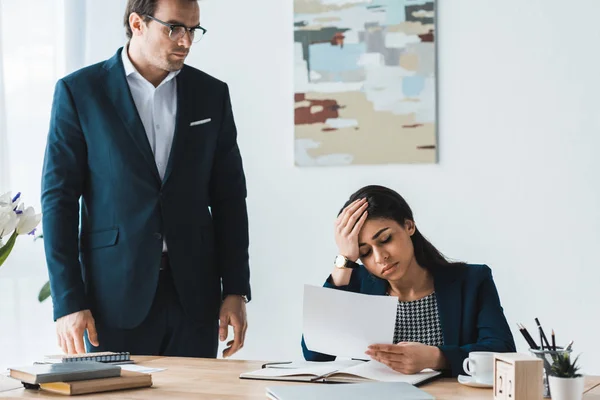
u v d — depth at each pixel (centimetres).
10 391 162
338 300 176
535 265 331
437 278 204
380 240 197
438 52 344
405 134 346
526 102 333
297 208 364
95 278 232
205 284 236
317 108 359
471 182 339
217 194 249
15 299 369
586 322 324
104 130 230
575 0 327
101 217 232
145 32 228
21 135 374
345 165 356
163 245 231
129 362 196
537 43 332
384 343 174
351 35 353
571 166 327
